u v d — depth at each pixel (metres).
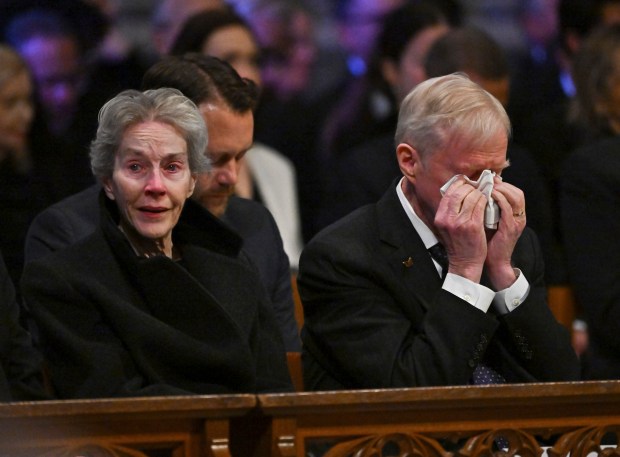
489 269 10.38
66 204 11.23
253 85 11.46
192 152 9.93
